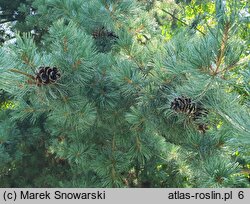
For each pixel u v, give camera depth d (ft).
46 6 19.67
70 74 9.84
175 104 9.85
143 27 15.30
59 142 17.13
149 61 11.34
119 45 11.41
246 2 14.90
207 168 8.77
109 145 14.26
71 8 16.06
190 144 10.36
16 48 9.52
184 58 8.32
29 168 22.25
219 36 7.48
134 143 13.00
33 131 19.92
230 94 9.24
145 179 18.69
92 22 16.03
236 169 8.74
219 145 10.01
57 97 9.91
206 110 9.76
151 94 10.77
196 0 20.48
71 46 9.84
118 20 15.12
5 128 18.67
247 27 13.38
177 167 16.61
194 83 8.79
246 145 7.68
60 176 21.52
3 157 18.47
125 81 10.73
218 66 7.81
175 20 25.07
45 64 9.73
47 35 19.62
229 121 8.19
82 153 14.20
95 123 13.30
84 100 10.67
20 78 9.25
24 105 12.25
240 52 7.81
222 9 7.40
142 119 10.98
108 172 13.57
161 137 13.55
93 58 10.25
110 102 11.64
